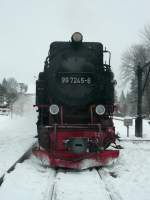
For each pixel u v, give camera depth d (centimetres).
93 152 1118
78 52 1279
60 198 787
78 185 903
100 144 1164
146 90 5316
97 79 1263
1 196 794
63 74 1255
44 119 1286
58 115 1248
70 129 1179
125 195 815
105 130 1227
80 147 1104
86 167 1080
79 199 782
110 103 1280
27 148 1509
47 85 1288
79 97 1248
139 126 2102
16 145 1611
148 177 1001
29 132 2288
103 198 789
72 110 1261
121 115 6669
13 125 2967
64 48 1288
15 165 1122
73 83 1254
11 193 816
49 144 1195
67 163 1070
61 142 1173
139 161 1245
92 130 1188
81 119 1265
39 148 1198
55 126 1164
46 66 1312
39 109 1311
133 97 6838
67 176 1002
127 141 1839
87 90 1254
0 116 4094
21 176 973
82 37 1283
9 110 5075
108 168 1119
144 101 6056
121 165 1165
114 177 1006
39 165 1137
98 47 1305
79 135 1180
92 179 968
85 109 1270
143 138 2011
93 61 1280
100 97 1278
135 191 852
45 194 817
